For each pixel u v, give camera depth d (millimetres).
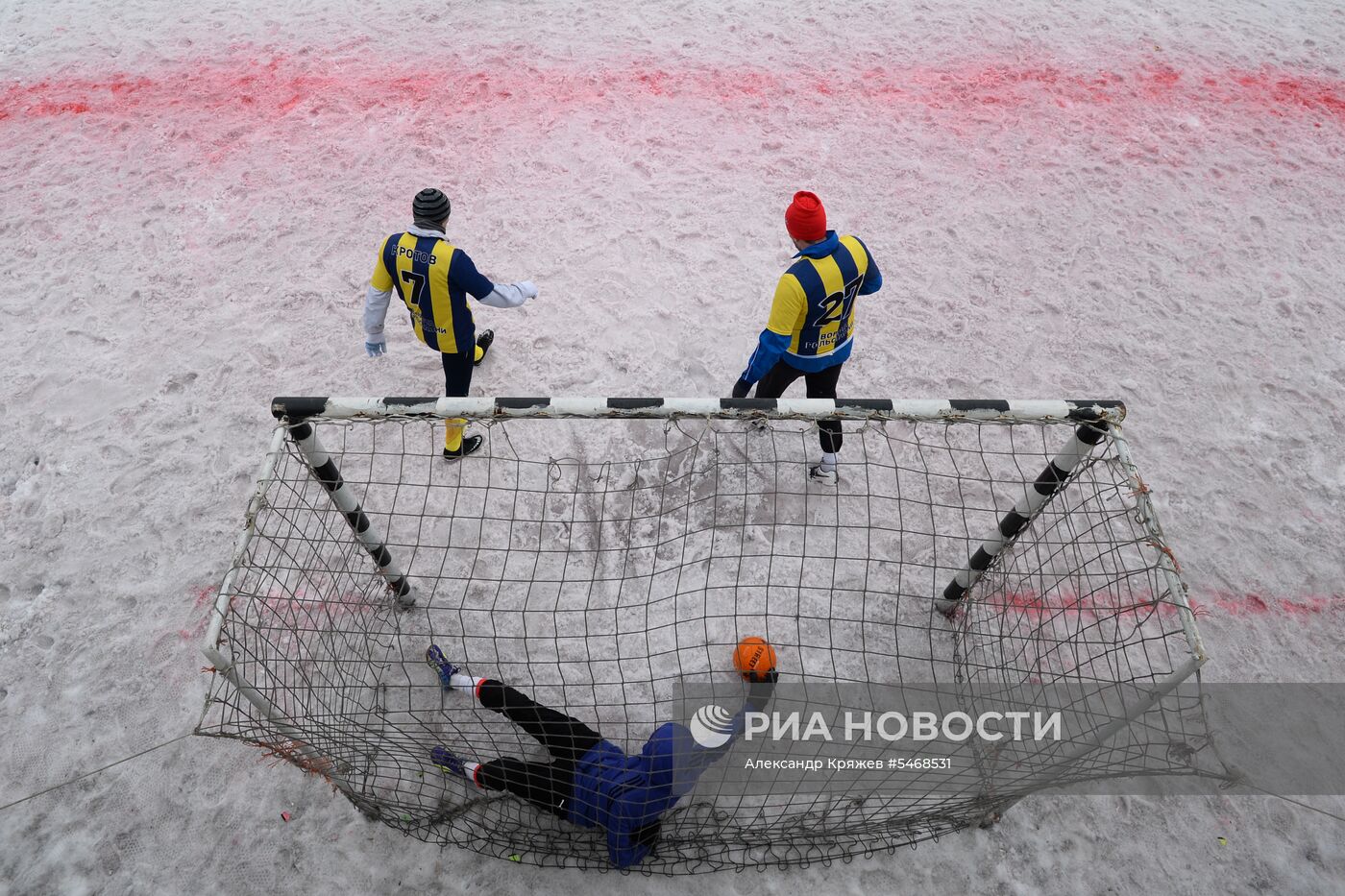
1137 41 8570
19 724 3691
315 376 5246
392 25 8469
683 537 4391
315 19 8547
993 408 2996
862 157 7059
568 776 3285
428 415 2973
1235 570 4371
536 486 4613
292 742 3055
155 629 4004
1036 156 7141
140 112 7344
